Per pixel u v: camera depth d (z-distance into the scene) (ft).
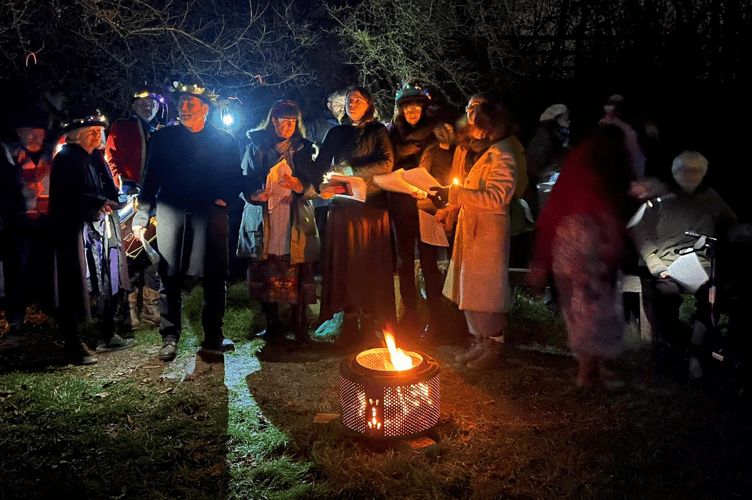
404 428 11.95
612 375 14.74
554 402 14.06
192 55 29.12
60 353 17.62
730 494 10.75
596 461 11.68
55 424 13.24
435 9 28.50
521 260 22.39
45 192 18.81
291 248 17.16
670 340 15.48
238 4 30.86
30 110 23.18
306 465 11.60
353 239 17.01
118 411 13.78
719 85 32.30
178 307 17.12
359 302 17.12
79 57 28.96
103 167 17.30
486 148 15.43
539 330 18.79
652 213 16.17
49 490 11.03
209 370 16.28
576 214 14.57
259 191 16.74
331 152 17.12
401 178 15.39
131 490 11.07
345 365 12.41
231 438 12.65
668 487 10.94
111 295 17.44
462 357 16.35
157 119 20.03
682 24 31.99
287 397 14.58
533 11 31.89
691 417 13.16
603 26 32.35
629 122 14.80
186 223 16.46
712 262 14.56
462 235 15.76
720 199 16.24
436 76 30.04
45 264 16.44
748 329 14.16
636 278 17.79
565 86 32.45
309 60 31.32
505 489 10.89
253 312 20.54
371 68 29.22
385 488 10.81
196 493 10.87
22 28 27.09
